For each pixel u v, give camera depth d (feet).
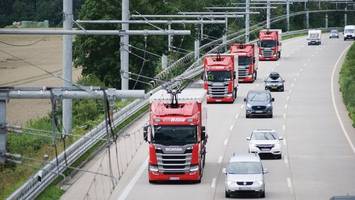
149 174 237.25
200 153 241.35
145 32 271.69
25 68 609.01
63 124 282.77
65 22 274.36
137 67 467.52
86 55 458.09
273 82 482.28
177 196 219.82
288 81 530.27
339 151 293.84
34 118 387.75
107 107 208.44
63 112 282.97
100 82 428.15
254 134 288.30
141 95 214.28
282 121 370.73
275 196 219.61
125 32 266.98
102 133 294.66
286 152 293.43
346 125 358.02
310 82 525.34
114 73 457.27
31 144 275.59
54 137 204.33
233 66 436.35
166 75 472.85
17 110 431.84
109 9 462.60
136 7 483.92
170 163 236.02
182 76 471.62
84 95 211.41
